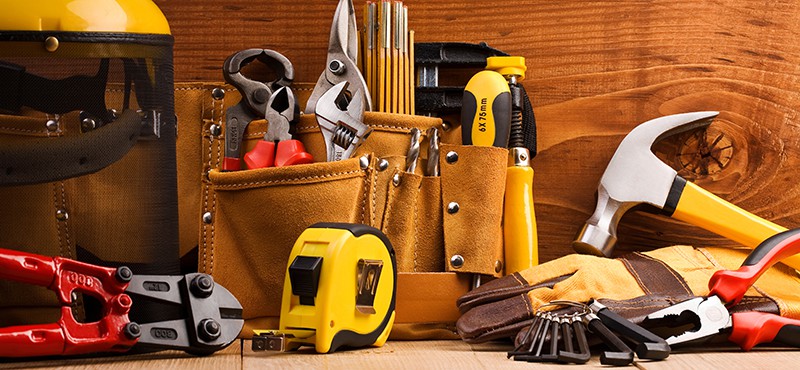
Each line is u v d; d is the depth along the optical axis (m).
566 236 1.64
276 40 1.59
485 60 1.58
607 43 1.65
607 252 1.52
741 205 1.66
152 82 1.20
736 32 1.65
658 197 1.52
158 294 1.14
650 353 1.13
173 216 1.23
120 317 1.09
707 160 1.65
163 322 1.13
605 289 1.32
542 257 1.64
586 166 1.65
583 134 1.65
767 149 1.66
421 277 1.41
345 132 1.36
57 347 1.04
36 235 1.16
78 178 1.16
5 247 1.15
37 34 1.12
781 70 1.65
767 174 1.66
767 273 1.45
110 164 1.16
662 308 1.24
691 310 1.24
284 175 1.31
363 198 1.35
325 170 1.31
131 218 1.19
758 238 1.49
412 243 1.43
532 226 1.50
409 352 1.22
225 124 1.45
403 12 1.52
